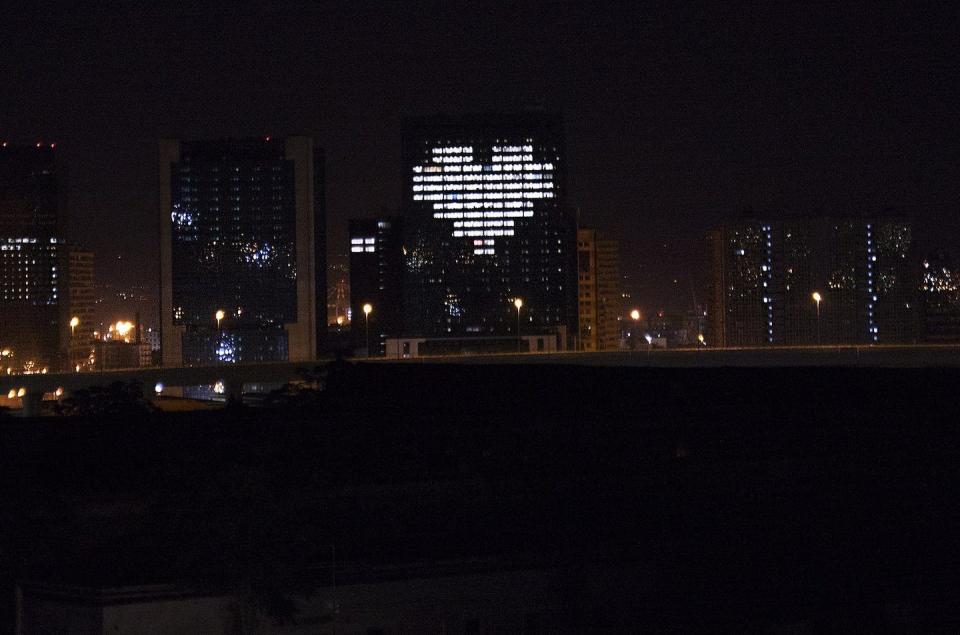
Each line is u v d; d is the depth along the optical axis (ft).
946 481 169.78
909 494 168.66
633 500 169.68
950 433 181.68
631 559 152.46
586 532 160.35
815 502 168.04
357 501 164.96
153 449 184.24
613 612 149.89
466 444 187.73
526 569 148.56
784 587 152.87
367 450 186.50
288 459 178.40
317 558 148.56
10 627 142.20
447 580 146.30
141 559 149.89
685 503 168.76
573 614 148.46
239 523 144.97
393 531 161.27
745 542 158.92
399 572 145.18
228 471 155.43
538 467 179.01
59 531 155.53
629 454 182.60
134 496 159.33
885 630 147.95
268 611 141.28
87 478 173.88
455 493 168.45
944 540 161.38
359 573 144.25
